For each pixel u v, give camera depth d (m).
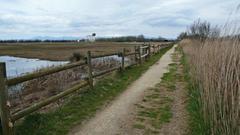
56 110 4.92
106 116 4.81
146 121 4.57
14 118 3.58
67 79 8.25
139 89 7.28
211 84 4.02
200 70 5.63
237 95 3.19
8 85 3.50
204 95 4.44
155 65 13.50
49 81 7.89
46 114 4.55
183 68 11.95
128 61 12.86
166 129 4.21
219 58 4.00
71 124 4.36
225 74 3.60
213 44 4.71
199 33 10.67
